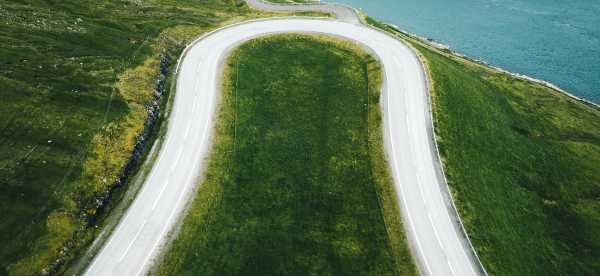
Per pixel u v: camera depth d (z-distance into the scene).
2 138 42.16
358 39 69.44
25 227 36.34
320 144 51.69
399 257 39.91
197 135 50.00
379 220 43.09
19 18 61.41
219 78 59.06
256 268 38.59
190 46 66.12
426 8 126.38
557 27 112.69
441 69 64.50
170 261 37.78
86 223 38.53
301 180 47.34
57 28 60.81
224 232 41.00
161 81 57.09
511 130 62.50
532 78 92.56
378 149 50.19
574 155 61.50
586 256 47.94
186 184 44.16
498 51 103.44
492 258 40.72
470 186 47.25
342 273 38.94
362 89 59.62
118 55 58.19
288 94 58.38
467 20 118.25
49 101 47.06
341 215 43.78
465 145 52.94
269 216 43.28
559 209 53.03
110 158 43.59
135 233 39.28
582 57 100.12
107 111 47.97
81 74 52.25
